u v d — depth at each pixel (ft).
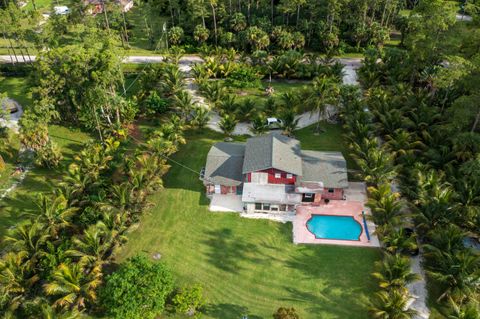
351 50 303.68
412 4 363.56
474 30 203.21
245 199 160.04
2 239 151.94
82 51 196.54
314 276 137.80
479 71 174.70
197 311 125.90
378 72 246.27
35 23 262.67
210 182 168.66
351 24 308.40
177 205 167.73
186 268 140.97
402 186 161.38
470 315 108.78
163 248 148.66
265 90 253.03
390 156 165.48
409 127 191.21
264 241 151.33
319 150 199.11
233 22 300.40
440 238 132.16
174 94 230.27
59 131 215.51
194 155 196.54
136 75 272.72
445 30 202.80
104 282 131.13
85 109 205.16
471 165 148.15
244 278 137.59
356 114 195.72
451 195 144.25
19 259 126.21
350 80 264.52
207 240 151.94
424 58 214.69
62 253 129.18
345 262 142.61
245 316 123.85
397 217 140.36
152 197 171.73
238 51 298.35
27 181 182.50
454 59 172.55
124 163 173.37
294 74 262.67
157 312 119.24
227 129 203.21
